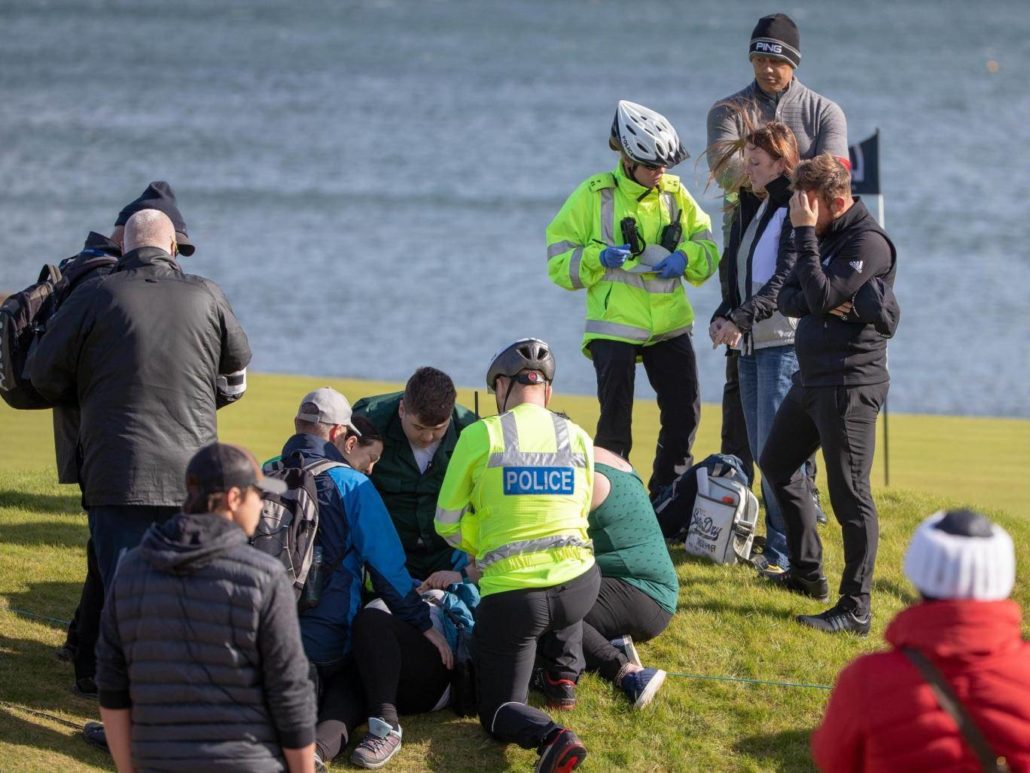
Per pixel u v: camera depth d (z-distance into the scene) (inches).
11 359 871.1
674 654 984.9
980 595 523.5
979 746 513.3
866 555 1008.9
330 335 3937.0
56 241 5738.2
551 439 853.8
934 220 6663.4
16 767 753.0
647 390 3100.4
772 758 866.1
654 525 980.6
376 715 840.9
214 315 836.6
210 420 836.0
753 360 1147.3
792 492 1056.8
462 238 6141.7
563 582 839.7
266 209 6963.6
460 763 848.3
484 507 853.2
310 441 912.9
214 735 601.9
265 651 603.2
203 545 599.5
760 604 1066.1
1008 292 4881.9
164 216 853.8
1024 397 3169.3
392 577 876.6
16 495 1321.4
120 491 805.2
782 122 1190.9
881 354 975.0
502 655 844.6
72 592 1059.3
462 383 3230.8
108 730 629.9
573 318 4313.5
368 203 7244.1
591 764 850.1
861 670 540.4
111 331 808.3
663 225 1182.9
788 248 1071.6
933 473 1750.7
